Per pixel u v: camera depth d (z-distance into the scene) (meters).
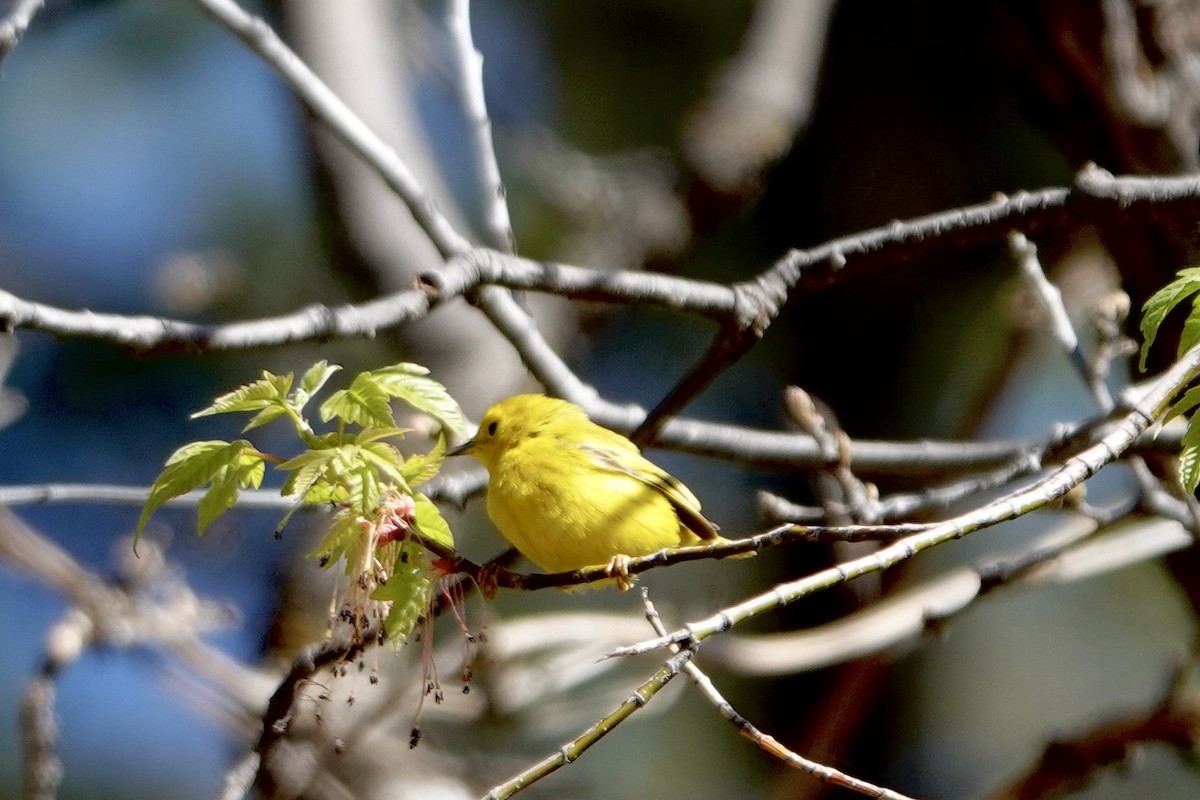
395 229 12.69
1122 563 10.21
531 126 14.84
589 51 15.72
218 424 14.09
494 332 12.88
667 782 13.50
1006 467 8.73
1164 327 9.93
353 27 13.27
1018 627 14.73
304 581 11.26
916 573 11.66
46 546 10.23
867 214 15.77
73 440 13.98
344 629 6.12
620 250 14.42
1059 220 7.65
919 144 15.81
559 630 10.55
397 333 12.59
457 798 10.73
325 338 6.08
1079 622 14.73
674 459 14.63
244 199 14.76
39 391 13.98
